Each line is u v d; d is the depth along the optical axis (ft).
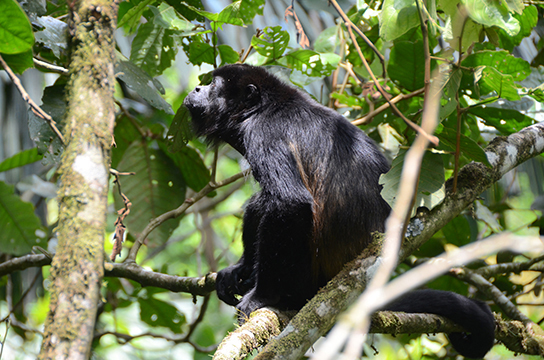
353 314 5.57
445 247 29.32
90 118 8.61
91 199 8.21
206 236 42.83
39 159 26.66
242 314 18.34
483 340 19.98
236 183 43.70
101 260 7.98
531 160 31.17
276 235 19.13
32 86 27.68
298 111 22.15
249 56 28.50
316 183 20.51
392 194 16.93
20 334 30.01
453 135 18.45
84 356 7.35
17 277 30.37
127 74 20.89
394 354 33.14
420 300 20.04
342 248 19.69
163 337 29.35
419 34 23.77
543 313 37.76
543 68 24.61
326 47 28.02
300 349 14.58
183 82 37.37
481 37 19.47
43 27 19.27
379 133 29.76
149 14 24.98
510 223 36.68
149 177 28.55
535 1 24.44
